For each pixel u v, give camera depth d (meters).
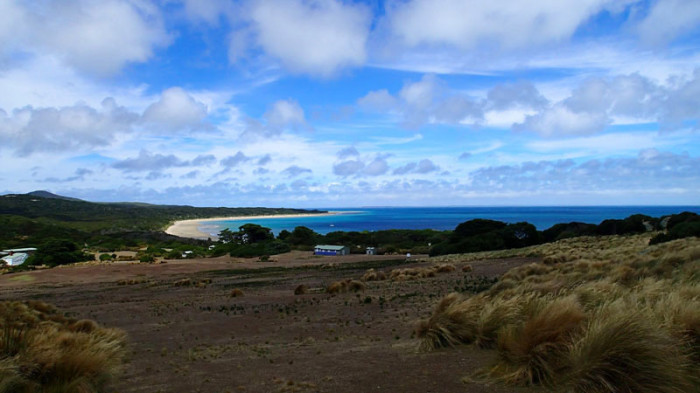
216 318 14.35
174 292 25.70
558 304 5.40
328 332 10.59
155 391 5.72
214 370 6.90
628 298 6.92
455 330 6.76
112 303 21.39
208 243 105.19
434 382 4.84
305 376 5.83
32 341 5.76
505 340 5.16
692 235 28.53
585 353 4.07
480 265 29.03
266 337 10.61
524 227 53.84
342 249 70.69
